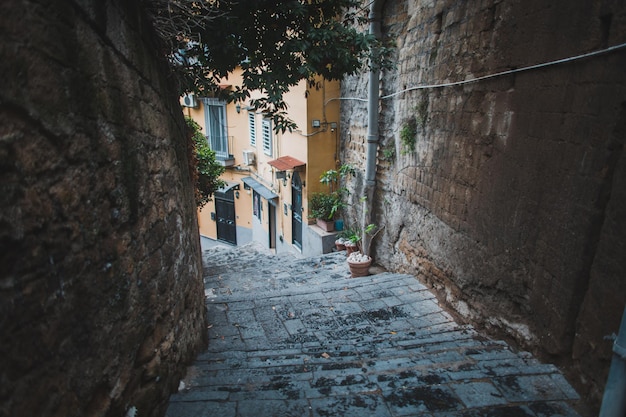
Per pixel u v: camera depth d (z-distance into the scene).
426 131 5.10
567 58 2.64
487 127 3.72
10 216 1.02
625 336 2.00
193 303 3.26
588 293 2.47
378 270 7.05
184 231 3.09
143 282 2.00
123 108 1.82
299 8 4.03
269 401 2.35
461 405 2.31
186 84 3.66
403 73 5.84
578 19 2.55
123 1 1.88
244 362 3.10
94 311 1.48
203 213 15.64
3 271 1.00
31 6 1.12
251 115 12.23
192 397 2.41
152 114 2.33
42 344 1.15
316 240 8.96
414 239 5.62
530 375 2.64
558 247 2.75
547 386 2.51
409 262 5.84
